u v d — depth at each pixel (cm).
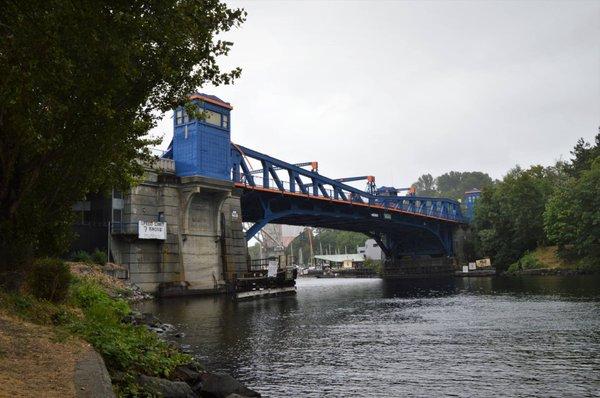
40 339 1081
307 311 3753
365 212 9244
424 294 5819
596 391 1360
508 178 11300
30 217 1730
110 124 1617
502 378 1526
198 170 5488
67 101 1481
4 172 1550
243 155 6506
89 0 1339
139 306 4053
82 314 1705
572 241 8688
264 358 1891
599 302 3684
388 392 1398
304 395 1378
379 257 18338
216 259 5803
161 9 1574
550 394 1345
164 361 1255
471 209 14638
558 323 2686
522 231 10425
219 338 2373
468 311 3550
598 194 8106
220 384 1217
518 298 4453
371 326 2834
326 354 1966
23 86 1259
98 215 5078
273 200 7212
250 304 4428
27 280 1664
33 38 1228
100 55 1415
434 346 2125
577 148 11556
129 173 2264
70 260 4453
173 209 5431
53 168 1716
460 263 12388
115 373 1016
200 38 1675
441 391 1398
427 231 11669
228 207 6097
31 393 721
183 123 5675
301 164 8225
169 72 1612
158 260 5206
